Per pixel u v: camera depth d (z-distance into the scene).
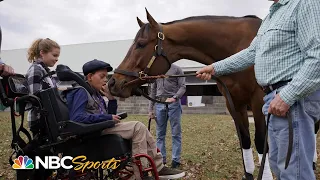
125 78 3.37
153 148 2.96
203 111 15.88
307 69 1.85
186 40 3.51
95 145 2.73
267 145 2.34
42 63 3.23
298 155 1.99
